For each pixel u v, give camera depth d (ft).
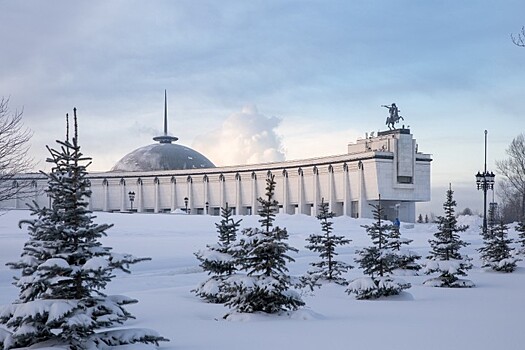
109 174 479.41
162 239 140.97
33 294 31.22
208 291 54.49
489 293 65.92
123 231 164.86
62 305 29.04
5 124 120.78
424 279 81.00
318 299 59.16
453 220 78.95
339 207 392.88
